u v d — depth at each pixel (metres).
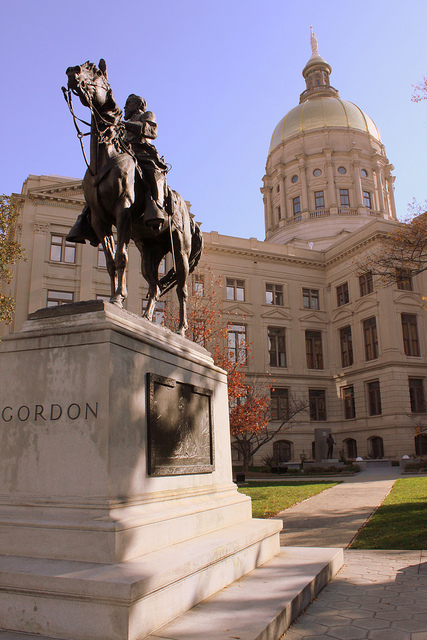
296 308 48.34
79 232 6.21
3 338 4.85
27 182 38.34
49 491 4.30
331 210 62.41
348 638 4.10
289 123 69.56
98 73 5.85
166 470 5.02
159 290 7.87
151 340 5.18
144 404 4.86
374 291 43.75
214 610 4.07
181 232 7.48
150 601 3.58
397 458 39.59
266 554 6.11
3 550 4.10
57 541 3.96
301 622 4.46
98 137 5.85
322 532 10.28
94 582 3.42
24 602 3.62
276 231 66.38
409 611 4.79
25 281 35.81
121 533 3.89
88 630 3.40
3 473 4.51
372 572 6.52
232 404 31.09
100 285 37.62
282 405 45.66
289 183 66.56
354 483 23.23
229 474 6.85
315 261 49.56
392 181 68.25
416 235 22.16
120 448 4.36
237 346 44.59
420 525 10.02
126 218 5.75
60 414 4.44
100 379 4.37
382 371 42.16
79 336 4.55
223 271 45.91
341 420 46.38
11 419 4.61
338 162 64.62
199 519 5.18
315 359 48.34
